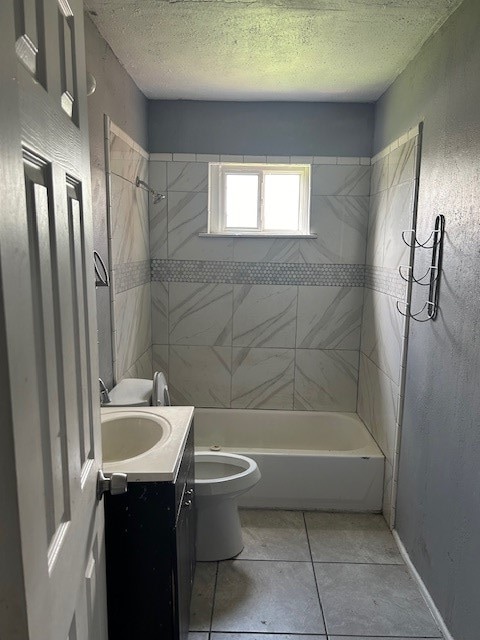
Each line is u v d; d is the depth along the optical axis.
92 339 1.05
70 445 0.85
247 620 1.85
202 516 2.17
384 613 1.89
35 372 0.65
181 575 1.54
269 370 3.28
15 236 0.58
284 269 3.16
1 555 0.58
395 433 2.39
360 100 2.96
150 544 1.36
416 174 2.15
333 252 3.14
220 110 3.03
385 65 2.38
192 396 3.32
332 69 2.45
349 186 3.08
